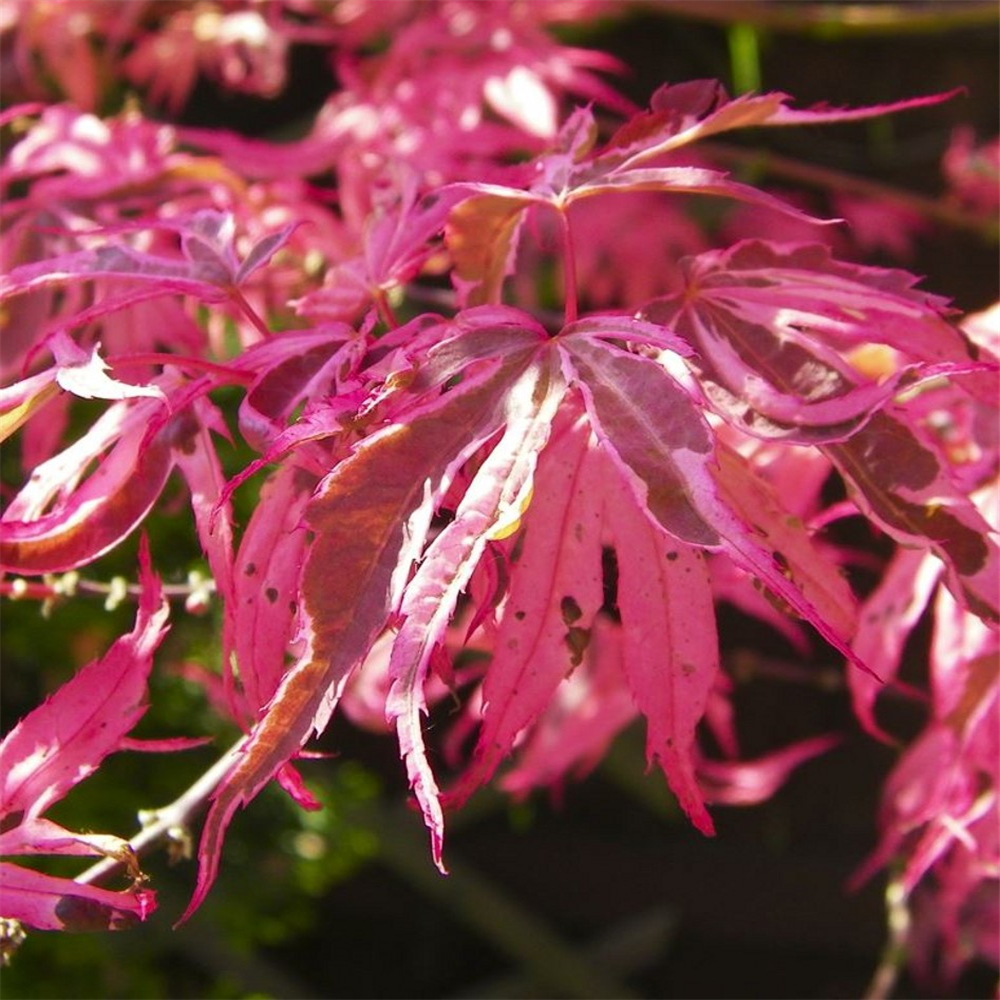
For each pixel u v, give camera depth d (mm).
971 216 673
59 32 626
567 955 956
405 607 297
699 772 543
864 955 968
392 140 493
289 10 854
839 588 333
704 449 302
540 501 325
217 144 477
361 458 305
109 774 774
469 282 347
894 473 324
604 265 754
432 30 551
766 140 926
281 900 882
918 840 535
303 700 299
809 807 953
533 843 1001
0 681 803
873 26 714
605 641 490
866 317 345
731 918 977
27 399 320
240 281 345
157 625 327
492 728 322
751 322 335
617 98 539
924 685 878
